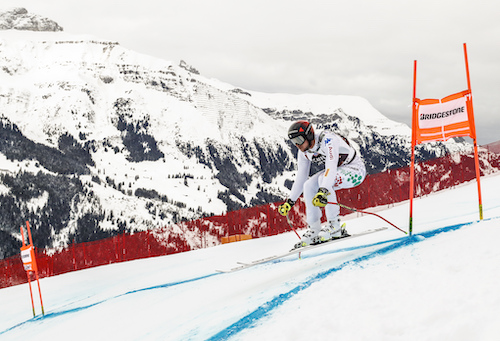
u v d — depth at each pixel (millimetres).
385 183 21000
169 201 180500
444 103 5543
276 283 4770
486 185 14992
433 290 2965
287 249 10977
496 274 2854
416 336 2473
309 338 2879
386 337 2570
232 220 28109
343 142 5105
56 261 30094
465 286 2830
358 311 3033
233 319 3850
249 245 13930
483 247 3477
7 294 12133
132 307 6102
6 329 7926
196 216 156875
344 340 2699
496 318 2305
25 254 8539
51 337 5766
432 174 21641
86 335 5219
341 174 5156
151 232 29969
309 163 5406
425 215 10312
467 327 2334
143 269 12375
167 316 4887
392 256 4168
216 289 5691
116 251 29062
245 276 6121
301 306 3520
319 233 5238
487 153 21969
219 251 13531
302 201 23438
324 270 4535
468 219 6520
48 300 10180
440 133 5543
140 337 4352
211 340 3488
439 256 3639
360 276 3766
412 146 5633
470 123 5367
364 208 20141
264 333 3211
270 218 24656
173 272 10516
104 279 11680
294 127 5078
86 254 29453
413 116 5672
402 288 3195
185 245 30094
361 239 6840
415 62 5676
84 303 8406
